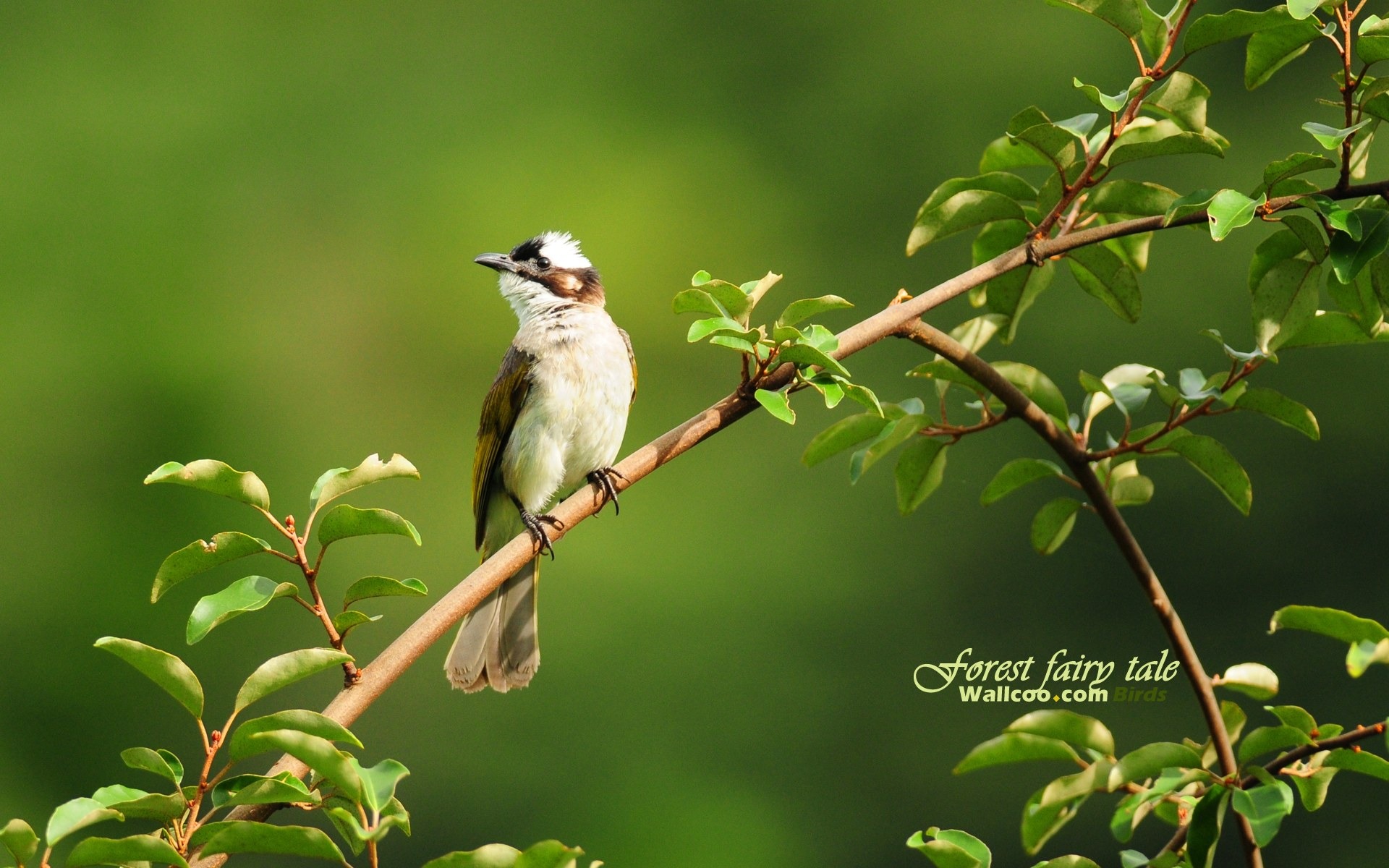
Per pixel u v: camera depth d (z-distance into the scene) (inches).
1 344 655.8
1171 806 151.9
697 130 749.9
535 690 579.5
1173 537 567.2
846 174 730.2
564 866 108.7
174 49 724.7
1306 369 581.9
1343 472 563.5
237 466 645.9
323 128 730.2
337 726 121.8
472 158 730.2
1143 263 188.7
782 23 761.6
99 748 566.9
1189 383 176.1
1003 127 722.2
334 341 685.3
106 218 686.5
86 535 619.2
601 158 732.7
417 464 661.3
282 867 467.5
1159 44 161.0
